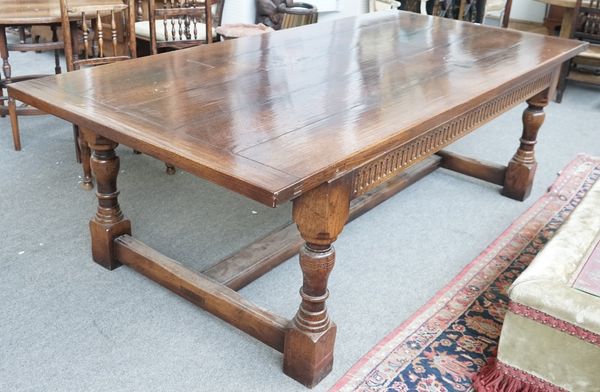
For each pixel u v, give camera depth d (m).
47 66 4.50
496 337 1.95
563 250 1.79
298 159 1.43
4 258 2.23
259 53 2.35
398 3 4.59
